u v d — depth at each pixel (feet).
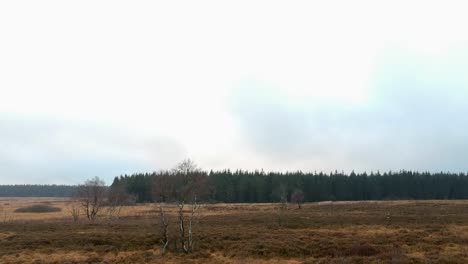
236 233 101.96
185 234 100.83
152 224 130.00
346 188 439.22
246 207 254.06
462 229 105.91
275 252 82.02
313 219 134.21
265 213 180.34
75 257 81.61
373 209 196.85
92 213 182.19
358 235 98.12
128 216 187.62
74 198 196.34
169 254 82.74
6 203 439.22
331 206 237.45
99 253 86.07
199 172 102.27
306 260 74.28
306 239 92.02
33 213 260.21
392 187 452.35
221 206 267.39
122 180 416.87
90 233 106.63
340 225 118.62
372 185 443.73
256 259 78.02
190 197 100.63
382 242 88.63
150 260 77.82
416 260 68.49
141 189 384.47
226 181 414.82
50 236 103.40
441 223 119.03
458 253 75.15
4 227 132.16
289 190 370.94
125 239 96.84
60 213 253.03
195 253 82.64
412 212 166.09
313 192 414.41
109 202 203.62
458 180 464.65
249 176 435.94
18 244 94.73
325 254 79.87
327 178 446.19
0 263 76.43
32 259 79.87
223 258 79.82
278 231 107.65
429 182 456.86
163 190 98.58
